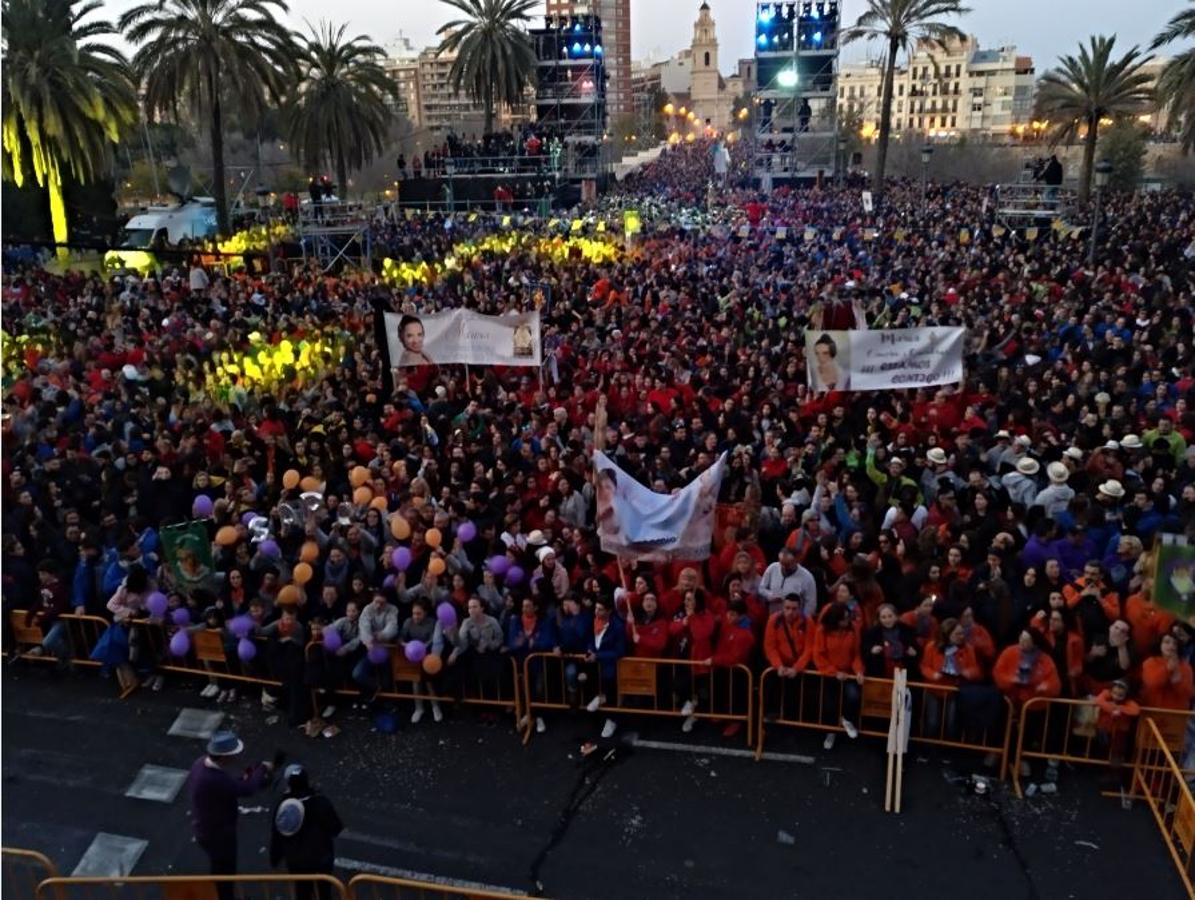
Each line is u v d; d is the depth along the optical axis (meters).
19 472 11.62
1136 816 7.68
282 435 13.41
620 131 138.00
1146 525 9.70
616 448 12.45
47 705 9.64
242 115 37.25
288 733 9.13
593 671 9.13
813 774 8.33
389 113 45.59
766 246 31.52
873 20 44.47
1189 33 31.67
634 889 7.10
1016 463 11.24
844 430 12.31
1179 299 19.77
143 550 10.43
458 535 9.95
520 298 22.12
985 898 6.90
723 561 9.81
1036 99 45.66
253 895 7.16
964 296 21.53
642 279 24.97
